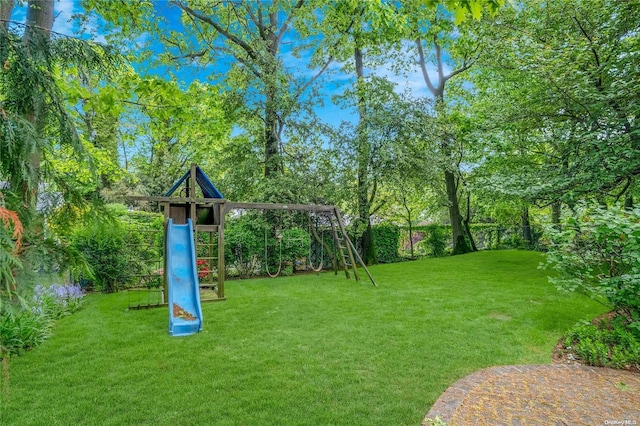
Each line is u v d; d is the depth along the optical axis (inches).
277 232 418.3
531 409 111.6
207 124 325.7
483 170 421.7
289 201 420.2
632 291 151.0
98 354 160.7
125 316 226.7
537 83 305.4
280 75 411.5
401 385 129.4
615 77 265.7
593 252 170.1
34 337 171.6
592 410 110.7
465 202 593.3
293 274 418.3
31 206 77.4
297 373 139.7
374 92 447.5
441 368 143.6
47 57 87.7
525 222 558.9
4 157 73.4
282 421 107.2
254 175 437.1
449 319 207.5
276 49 468.1
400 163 426.3
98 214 97.0
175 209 310.3
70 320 217.2
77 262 84.1
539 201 334.6
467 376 135.9
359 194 455.8
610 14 272.4
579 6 287.3
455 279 327.9
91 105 179.9
